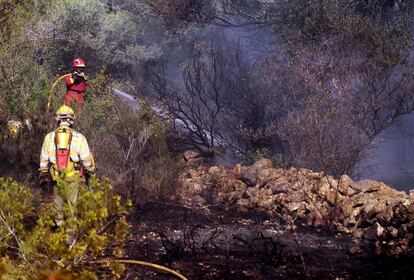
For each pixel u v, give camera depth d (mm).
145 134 10781
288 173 9977
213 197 10188
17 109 11562
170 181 10281
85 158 6781
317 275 6250
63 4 21906
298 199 9062
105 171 9875
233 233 8031
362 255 7074
